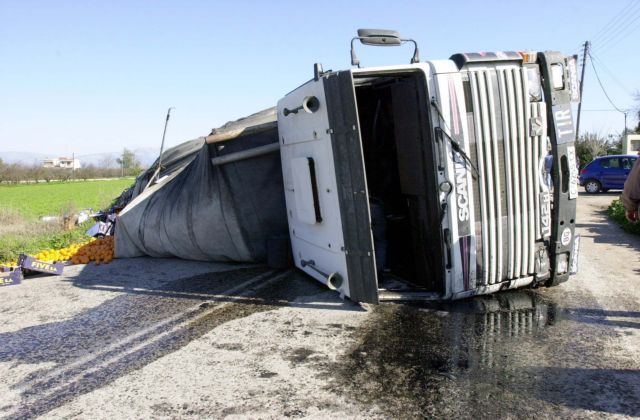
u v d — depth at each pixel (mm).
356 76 4629
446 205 4758
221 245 7621
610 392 3326
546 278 5301
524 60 4887
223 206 7395
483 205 4855
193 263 8141
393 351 4141
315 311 5285
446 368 3779
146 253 8820
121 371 4074
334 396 3441
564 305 5082
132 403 3516
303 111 5367
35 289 7035
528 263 5133
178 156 10938
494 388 3439
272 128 7098
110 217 11383
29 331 5219
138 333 4961
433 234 4980
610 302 5141
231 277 7000
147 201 8672
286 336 4613
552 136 5012
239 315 5312
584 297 5320
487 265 4965
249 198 7355
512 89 4828
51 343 4828
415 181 5117
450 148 4695
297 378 3748
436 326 4648
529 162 4977
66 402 3598
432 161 4750
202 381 3791
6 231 13430
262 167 7219
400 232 5855
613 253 7668
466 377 3619
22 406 3582
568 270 5387
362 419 3129
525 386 3449
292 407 3324
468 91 4723
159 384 3789
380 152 6098
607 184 21328
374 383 3598
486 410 3158
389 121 5883
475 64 4770
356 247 4797
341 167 4742
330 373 3799
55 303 6242
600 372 3619
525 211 5020
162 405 3459
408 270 5773
